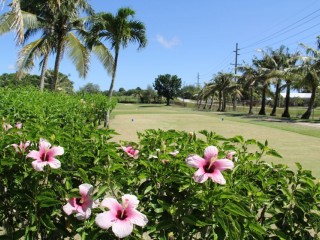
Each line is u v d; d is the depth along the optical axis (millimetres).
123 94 91250
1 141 2018
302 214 2002
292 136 14055
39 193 1810
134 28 16656
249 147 10242
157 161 2000
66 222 1936
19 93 7461
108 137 2451
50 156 1841
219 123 19125
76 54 16359
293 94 73562
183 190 1893
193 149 2154
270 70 37812
